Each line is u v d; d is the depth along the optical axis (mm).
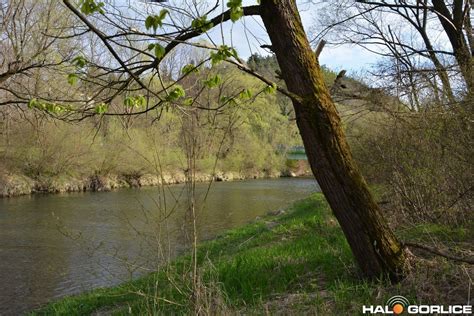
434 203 7254
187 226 4750
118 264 11812
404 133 7938
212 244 12133
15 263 12414
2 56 8758
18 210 21594
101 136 28688
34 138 27219
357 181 4500
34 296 9906
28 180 29234
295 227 11164
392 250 4551
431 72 7770
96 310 7609
